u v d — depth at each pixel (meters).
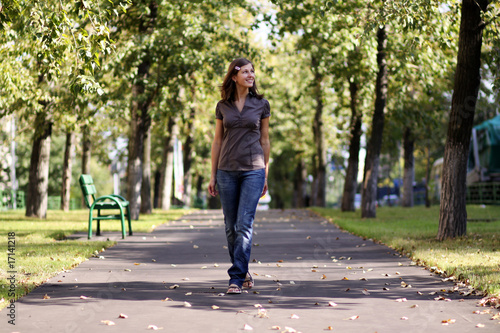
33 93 17.55
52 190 48.28
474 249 9.61
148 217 21.47
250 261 8.81
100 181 61.91
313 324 4.78
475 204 30.97
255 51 19.36
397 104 22.14
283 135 38.81
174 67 19.84
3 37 13.22
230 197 6.22
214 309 5.31
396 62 18.83
